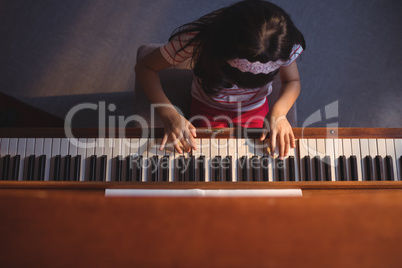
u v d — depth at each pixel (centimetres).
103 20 243
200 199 50
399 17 244
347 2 245
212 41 115
